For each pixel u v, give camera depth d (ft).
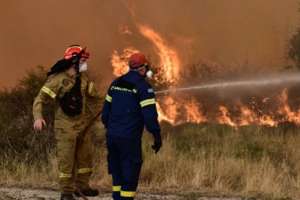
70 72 23.63
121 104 21.53
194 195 28.55
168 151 36.78
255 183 31.09
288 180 32.96
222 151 39.42
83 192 24.72
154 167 33.12
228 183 31.55
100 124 25.61
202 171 32.42
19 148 34.73
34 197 26.23
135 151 21.56
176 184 31.12
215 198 28.19
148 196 27.76
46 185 29.55
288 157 39.73
